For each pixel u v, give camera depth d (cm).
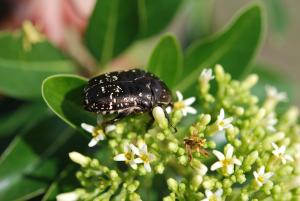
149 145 18
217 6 36
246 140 18
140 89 17
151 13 21
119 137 18
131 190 17
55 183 18
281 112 20
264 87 22
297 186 18
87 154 19
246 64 20
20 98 20
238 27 20
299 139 19
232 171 17
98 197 18
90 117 18
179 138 18
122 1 19
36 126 19
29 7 22
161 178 19
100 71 21
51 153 19
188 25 24
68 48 21
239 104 19
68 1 22
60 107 18
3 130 21
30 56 20
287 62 38
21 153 19
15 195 19
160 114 17
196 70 20
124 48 20
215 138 19
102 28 20
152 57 19
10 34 20
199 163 17
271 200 18
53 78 18
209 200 17
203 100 19
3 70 20
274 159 18
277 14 26
